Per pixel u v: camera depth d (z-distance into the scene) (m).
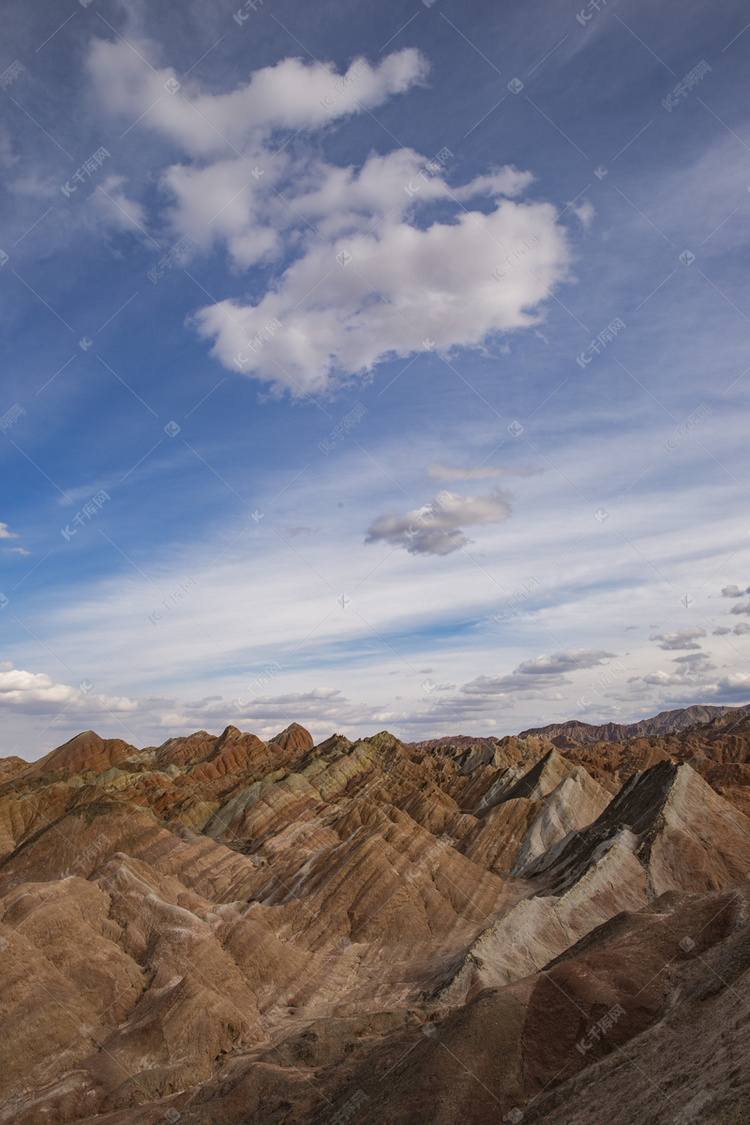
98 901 56.94
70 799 111.06
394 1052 37.00
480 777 145.25
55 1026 42.59
